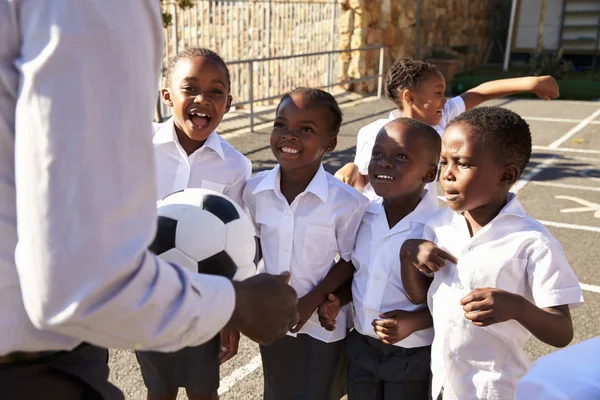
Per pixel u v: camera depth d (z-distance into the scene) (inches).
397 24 513.7
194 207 70.9
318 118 85.2
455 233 77.2
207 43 442.9
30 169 32.6
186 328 37.6
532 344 132.6
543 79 130.5
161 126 100.2
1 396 41.7
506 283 72.7
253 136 352.5
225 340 87.7
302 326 86.6
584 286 164.1
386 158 83.0
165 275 36.6
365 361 86.6
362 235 89.0
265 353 93.8
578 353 46.7
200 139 95.9
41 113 32.1
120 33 33.8
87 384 45.4
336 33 488.1
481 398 74.3
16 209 36.6
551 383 44.4
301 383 93.0
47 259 32.3
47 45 32.4
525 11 645.9
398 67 132.3
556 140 359.6
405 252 79.0
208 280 40.2
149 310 35.2
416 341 84.1
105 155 33.3
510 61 664.4
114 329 34.9
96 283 32.7
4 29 33.9
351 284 91.5
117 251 33.5
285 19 454.3
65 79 32.2
